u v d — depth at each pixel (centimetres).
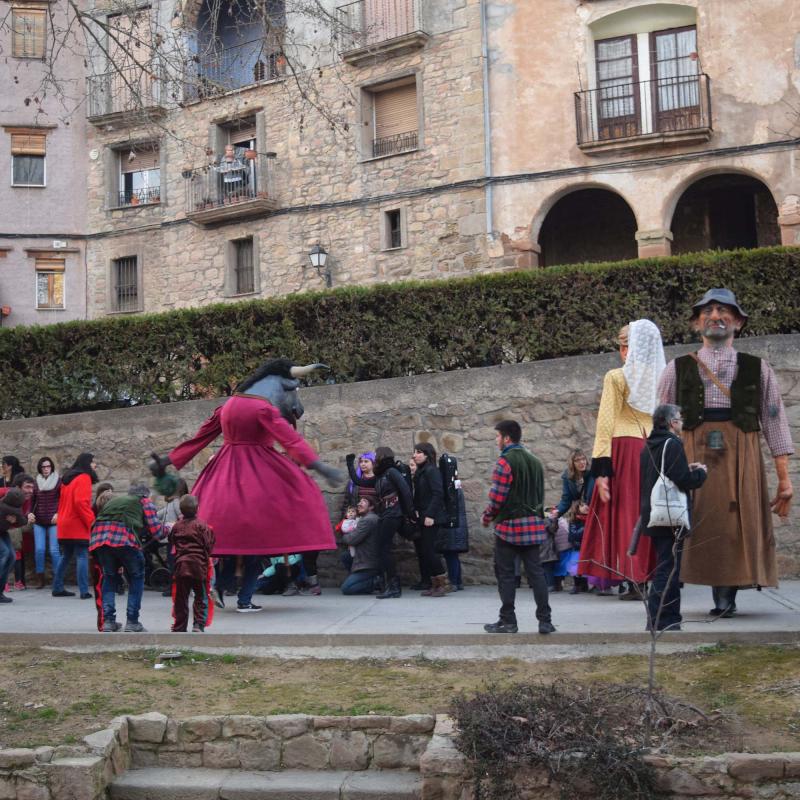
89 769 580
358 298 1297
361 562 1105
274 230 2455
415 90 2300
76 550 1182
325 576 1219
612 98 2083
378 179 2314
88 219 2769
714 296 757
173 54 1384
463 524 1106
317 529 938
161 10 2506
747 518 736
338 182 2369
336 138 2372
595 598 991
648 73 2073
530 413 1174
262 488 930
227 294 2528
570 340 1201
